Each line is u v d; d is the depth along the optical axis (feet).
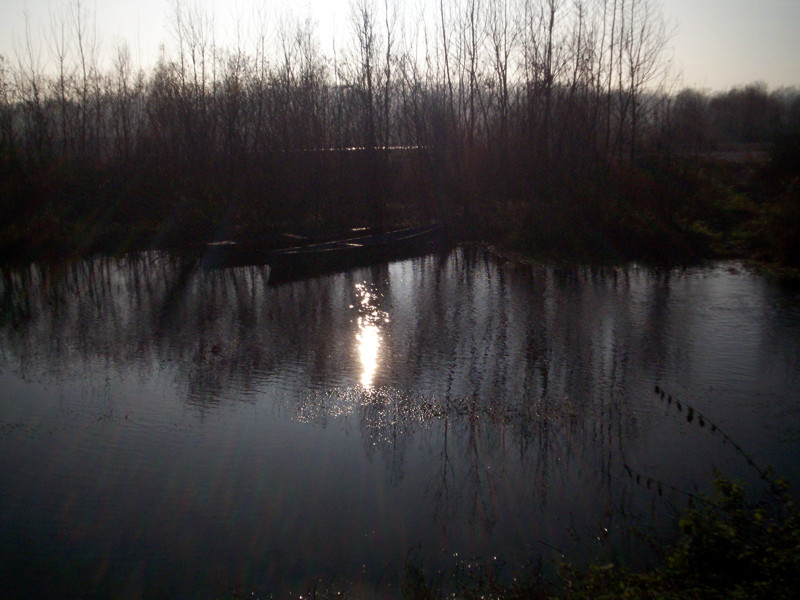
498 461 26.61
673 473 25.30
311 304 54.65
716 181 91.35
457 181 102.32
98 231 87.10
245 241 81.00
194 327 47.91
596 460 26.48
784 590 14.02
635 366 37.68
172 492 24.61
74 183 92.63
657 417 30.60
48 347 43.42
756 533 17.19
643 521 21.85
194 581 19.76
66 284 64.85
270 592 19.15
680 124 113.70
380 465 26.45
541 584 18.15
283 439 28.84
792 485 23.70
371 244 75.46
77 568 20.40
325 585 19.35
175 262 76.38
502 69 105.40
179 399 33.71
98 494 24.53
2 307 55.11
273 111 93.66
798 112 189.57
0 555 21.02
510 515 22.75
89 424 30.71
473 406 32.17
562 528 21.83
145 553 21.12
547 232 78.59
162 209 90.27
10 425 30.73
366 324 47.75
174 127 96.84
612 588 16.62
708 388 34.09
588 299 53.98
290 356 40.42
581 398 33.04
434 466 26.32
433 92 102.89
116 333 46.57
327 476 25.63
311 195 91.09
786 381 34.91
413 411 31.60
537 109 102.42
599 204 79.10
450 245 84.43
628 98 101.60
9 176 88.22
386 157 95.20
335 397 33.58
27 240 81.25
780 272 62.75
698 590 14.46
